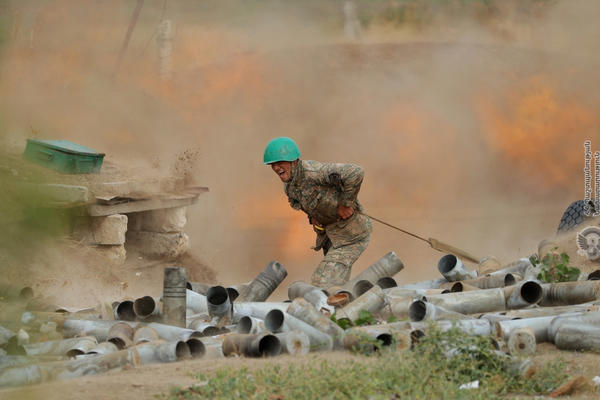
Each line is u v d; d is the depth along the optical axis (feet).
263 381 50.47
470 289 92.27
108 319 83.51
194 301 90.74
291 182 100.63
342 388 49.01
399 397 48.03
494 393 50.37
